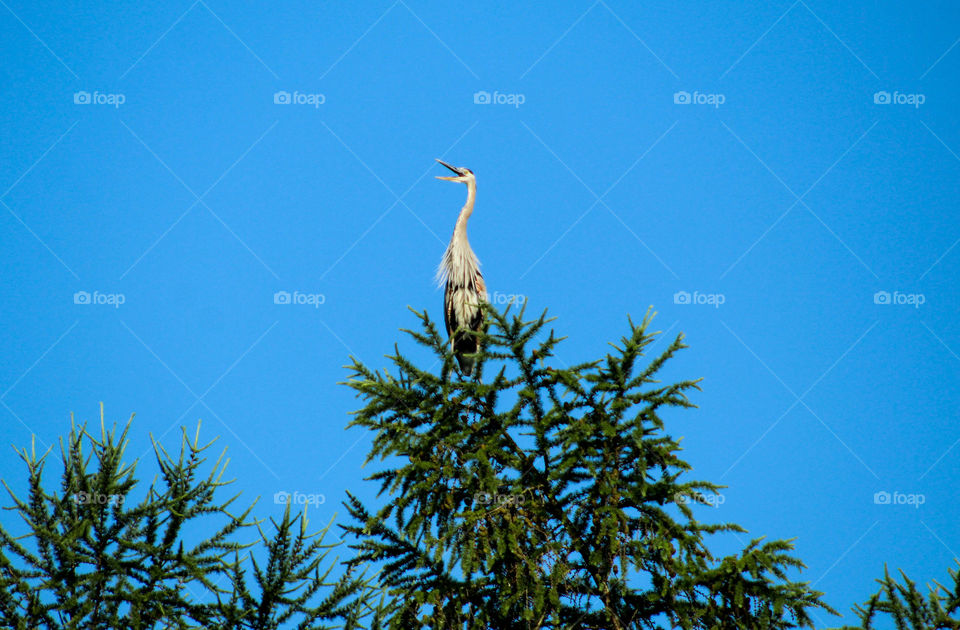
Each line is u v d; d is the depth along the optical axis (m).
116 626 10.19
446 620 10.64
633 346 10.90
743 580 10.19
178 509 10.93
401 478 11.30
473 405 11.82
